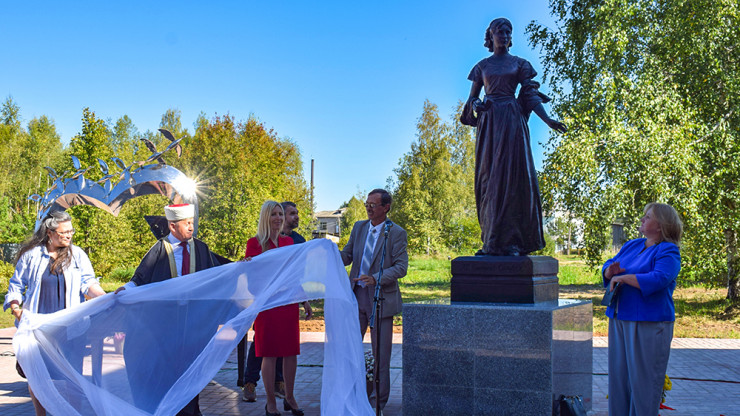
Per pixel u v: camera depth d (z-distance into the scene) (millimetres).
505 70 4973
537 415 4227
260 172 18250
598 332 11234
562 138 12484
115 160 8180
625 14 12781
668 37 12867
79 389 4055
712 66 12570
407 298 17891
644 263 4039
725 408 5570
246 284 4461
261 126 20188
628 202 12414
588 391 5156
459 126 42406
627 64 13328
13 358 8156
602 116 12375
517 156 4887
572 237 14312
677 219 4086
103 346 4270
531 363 4273
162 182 8055
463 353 4477
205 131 19969
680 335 11156
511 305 4516
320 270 4336
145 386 4254
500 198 4914
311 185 24078
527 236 4953
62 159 47000
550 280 5070
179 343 4359
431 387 4555
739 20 12266
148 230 21281
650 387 3908
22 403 5613
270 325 4934
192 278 4449
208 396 6023
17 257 4793
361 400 4102
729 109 12875
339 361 4133
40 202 8492
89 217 17422
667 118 12484
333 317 4223
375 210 5359
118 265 18672
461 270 4812
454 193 38750
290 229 6027
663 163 11508
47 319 4203
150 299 4367
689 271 13781
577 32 15180
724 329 11734
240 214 15922
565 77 16031
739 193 12109
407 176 39562
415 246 32031
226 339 4051
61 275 4777
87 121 17141
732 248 13898
